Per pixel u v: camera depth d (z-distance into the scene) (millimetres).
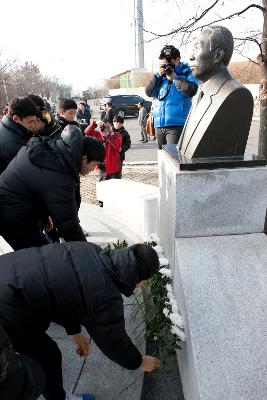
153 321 2367
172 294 2256
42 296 1504
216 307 1882
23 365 1265
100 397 2014
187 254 2086
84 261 1544
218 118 2152
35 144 2102
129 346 1635
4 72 27219
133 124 19094
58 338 2484
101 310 1490
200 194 2125
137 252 1573
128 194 4164
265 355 1742
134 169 8367
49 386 1763
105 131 5922
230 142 2248
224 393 1658
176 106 3842
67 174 2055
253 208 2197
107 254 1597
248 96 2117
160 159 2844
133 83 31938
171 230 2359
